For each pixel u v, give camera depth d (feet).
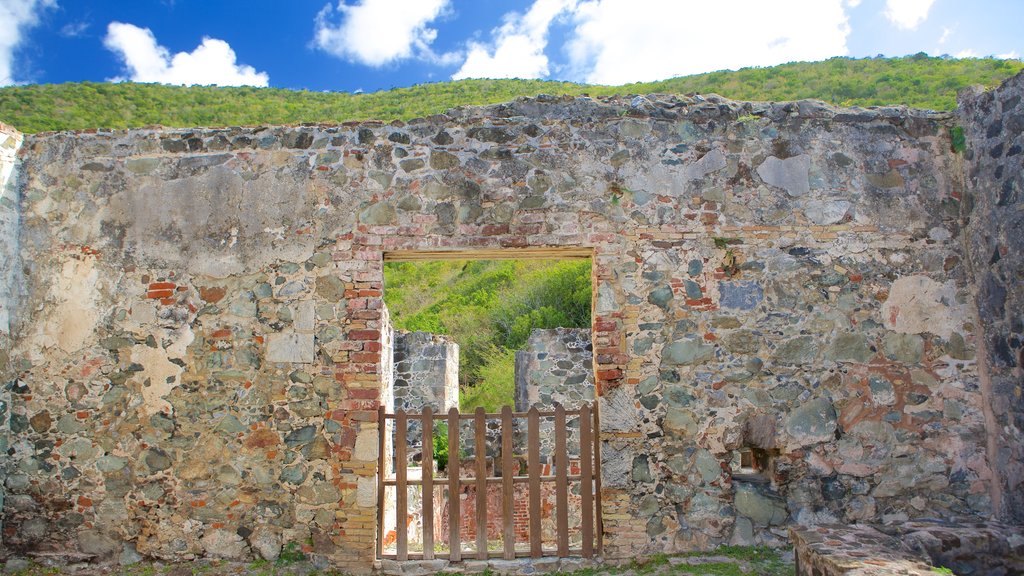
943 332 15.94
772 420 15.52
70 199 16.38
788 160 16.24
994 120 15.46
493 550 15.70
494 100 68.85
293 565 14.98
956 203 16.35
